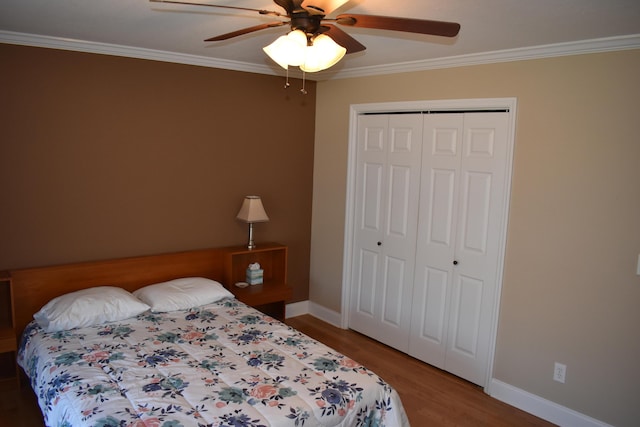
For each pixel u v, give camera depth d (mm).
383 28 1783
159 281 3646
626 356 2672
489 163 3203
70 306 2891
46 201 3195
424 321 3725
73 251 3336
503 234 3145
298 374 2357
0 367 3160
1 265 3088
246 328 2963
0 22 2666
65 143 3223
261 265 4324
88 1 2209
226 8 2277
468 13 2164
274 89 4180
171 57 3521
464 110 3330
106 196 3424
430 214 3609
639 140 2539
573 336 2871
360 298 4258
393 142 3832
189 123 3732
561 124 2824
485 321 3311
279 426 1927
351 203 4234
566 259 2865
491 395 3287
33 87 3068
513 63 3006
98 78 3291
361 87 4023
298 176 4477
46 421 2174
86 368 2332
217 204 3979
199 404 2039
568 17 2184
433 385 3408
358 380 2328
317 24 1796
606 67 2619
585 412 2859
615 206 2646
